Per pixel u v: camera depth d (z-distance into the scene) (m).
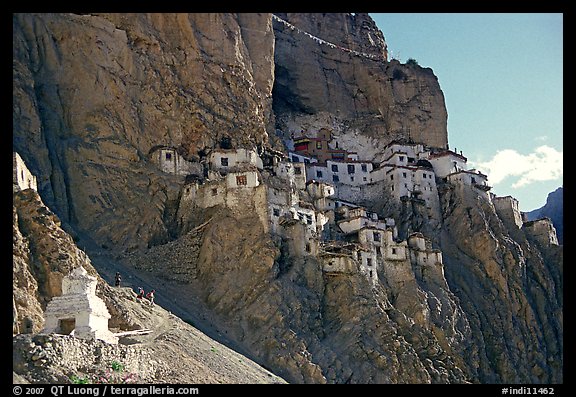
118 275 80.38
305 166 118.38
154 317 73.38
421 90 139.88
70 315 49.84
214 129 104.56
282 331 83.94
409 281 101.00
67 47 97.50
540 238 127.06
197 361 64.38
